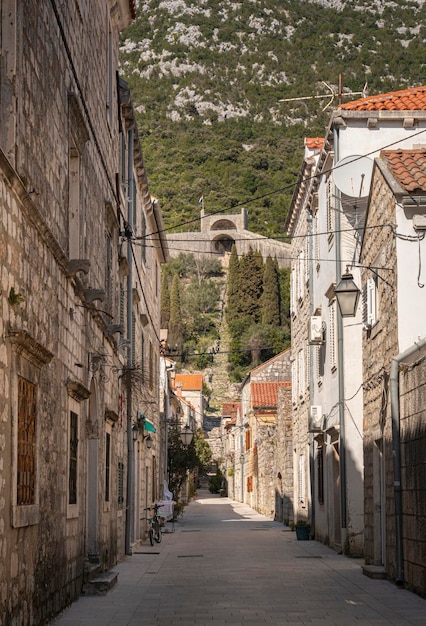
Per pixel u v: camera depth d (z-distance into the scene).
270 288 137.25
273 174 187.62
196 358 138.12
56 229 14.19
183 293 148.88
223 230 159.25
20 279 11.11
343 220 27.17
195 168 191.50
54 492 13.59
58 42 14.33
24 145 11.59
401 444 17.84
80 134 16.58
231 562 24.19
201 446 94.25
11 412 10.41
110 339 21.42
